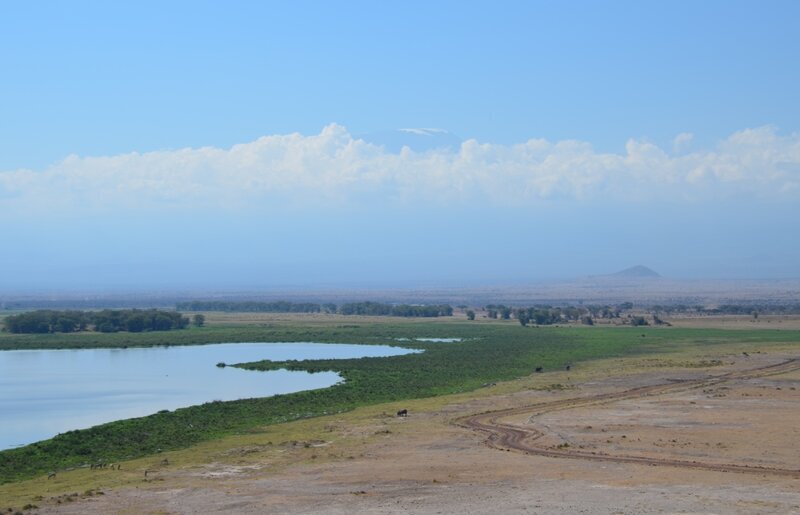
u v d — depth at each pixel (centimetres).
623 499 4875
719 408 8544
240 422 8638
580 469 5803
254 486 5494
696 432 7144
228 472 6003
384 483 5494
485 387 11512
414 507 4806
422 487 5347
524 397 9994
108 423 8312
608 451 6456
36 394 11256
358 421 8406
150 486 5559
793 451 6284
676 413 8269
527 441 6988
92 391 11581
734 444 6575
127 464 6538
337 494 5200
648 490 5106
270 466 6191
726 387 10362
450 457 6353
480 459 6238
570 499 4903
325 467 6084
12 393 11375
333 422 8419
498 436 7262
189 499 5138
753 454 6194
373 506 4859
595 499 4891
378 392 11025
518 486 5300
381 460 6306
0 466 6469
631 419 7956
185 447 7331
